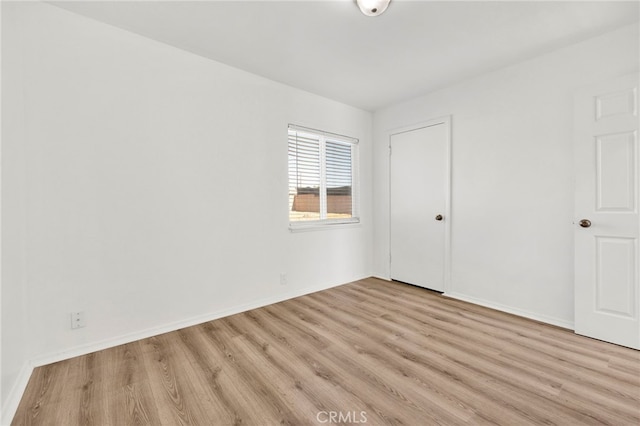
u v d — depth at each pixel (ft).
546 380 5.32
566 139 7.56
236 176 8.70
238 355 6.26
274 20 6.41
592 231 6.94
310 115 10.59
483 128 9.19
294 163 10.37
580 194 7.11
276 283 9.70
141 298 7.08
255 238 9.16
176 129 7.55
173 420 4.42
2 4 4.91
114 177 6.68
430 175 10.74
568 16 6.27
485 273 9.27
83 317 6.32
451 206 10.14
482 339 6.95
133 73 6.91
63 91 6.05
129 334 6.91
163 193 7.38
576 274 7.20
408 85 9.94
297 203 10.50
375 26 6.62
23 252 5.54
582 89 7.02
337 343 6.79
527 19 6.37
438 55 7.95
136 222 6.99
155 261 7.29
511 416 4.44
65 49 6.07
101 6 5.94
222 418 4.45
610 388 5.07
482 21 6.45
